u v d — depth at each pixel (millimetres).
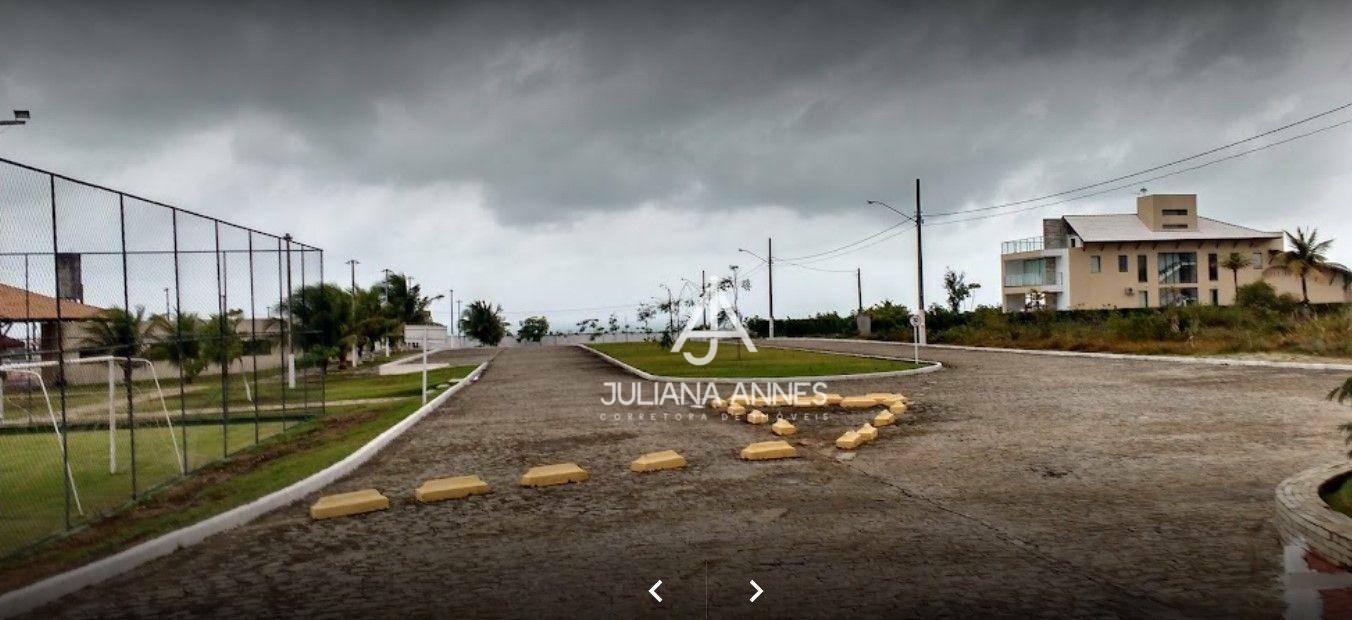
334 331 38906
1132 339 33625
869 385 22391
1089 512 8023
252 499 9422
